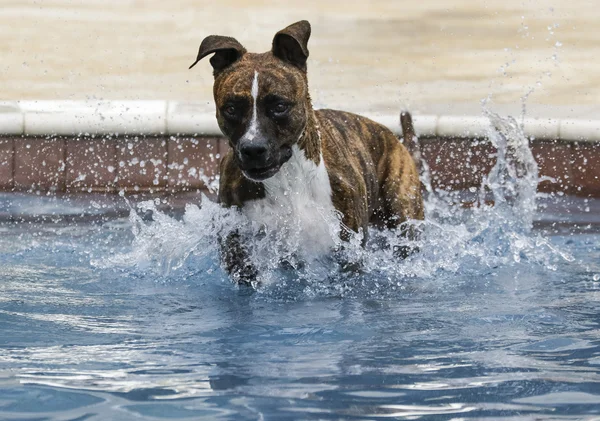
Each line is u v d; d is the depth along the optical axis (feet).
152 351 19.94
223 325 22.89
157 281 29.60
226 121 26.61
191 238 31.76
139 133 47.34
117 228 40.68
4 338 21.09
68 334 21.66
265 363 18.84
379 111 54.24
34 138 47.42
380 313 24.45
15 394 16.35
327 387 16.90
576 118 50.34
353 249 29.27
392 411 15.37
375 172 33.09
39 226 41.09
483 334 21.72
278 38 27.22
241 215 28.63
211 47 26.96
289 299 26.71
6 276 30.01
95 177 47.65
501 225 37.96
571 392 16.53
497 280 29.68
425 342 20.86
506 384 17.10
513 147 45.83
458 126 47.24
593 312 24.30
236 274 28.81
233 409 15.46
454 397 16.25
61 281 29.35
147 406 15.66
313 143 28.14
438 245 34.63
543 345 20.48
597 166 47.14
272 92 25.96
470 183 47.32
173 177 47.57
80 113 47.57
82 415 15.15
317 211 28.43
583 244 37.52
